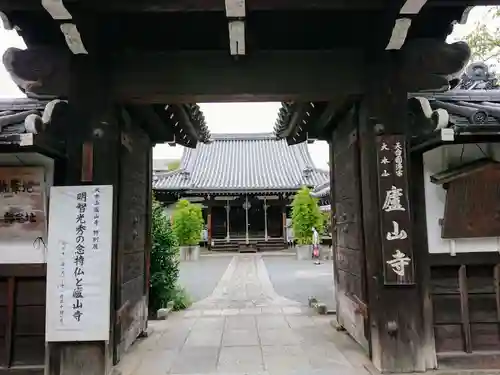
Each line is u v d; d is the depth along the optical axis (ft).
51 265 12.94
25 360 13.47
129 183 16.98
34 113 13.34
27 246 13.48
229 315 25.00
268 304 29.17
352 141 17.15
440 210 14.38
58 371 12.90
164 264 26.43
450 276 14.56
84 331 12.80
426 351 13.78
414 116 14.39
